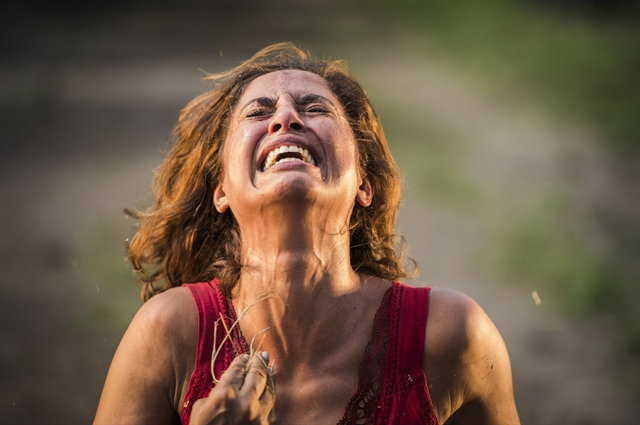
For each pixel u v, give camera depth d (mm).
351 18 63000
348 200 4672
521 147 24688
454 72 38938
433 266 14234
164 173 5957
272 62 5812
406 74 37781
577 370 10445
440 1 63281
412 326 4441
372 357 4383
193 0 80375
